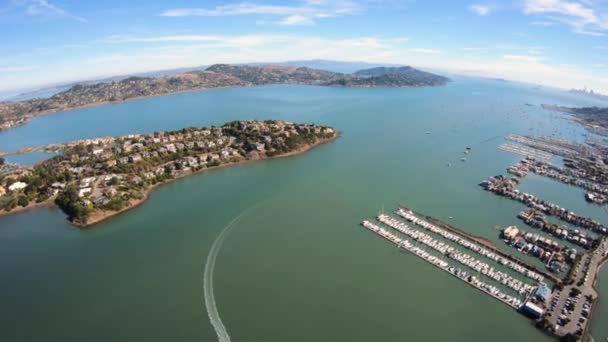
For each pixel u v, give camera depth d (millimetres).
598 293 133750
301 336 116062
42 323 123938
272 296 134250
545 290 133125
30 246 173125
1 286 143625
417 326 120375
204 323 121938
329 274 146750
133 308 129625
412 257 157750
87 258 161250
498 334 117062
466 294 134875
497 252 158250
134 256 161375
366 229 180875
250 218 192750
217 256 159500
